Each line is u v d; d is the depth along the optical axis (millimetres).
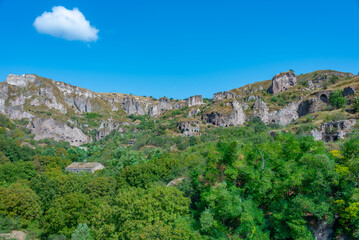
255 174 30156
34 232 41250
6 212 41031
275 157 32438
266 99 155500
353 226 26250
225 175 34438
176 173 51000
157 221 26953
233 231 28844
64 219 38500
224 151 34219
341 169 27688
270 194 29297
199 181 37188
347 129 57500
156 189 32406
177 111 190000
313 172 27859
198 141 98000
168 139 113938
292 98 144000
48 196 47312
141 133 144250
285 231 27109
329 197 27766
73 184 49969
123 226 28688
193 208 36250
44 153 105188
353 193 25703
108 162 90812
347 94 89188
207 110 147375
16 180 59938
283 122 130625
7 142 96250
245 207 27500
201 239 26844
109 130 196375
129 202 31281
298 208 26188
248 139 67875
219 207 28453
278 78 170250
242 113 138500
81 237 32250
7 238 37656
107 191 49531
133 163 67500
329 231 27219
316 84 169500
